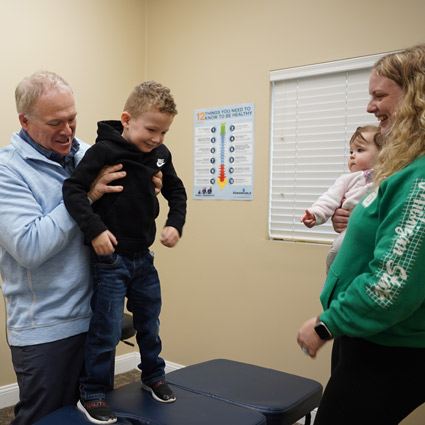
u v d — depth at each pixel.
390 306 0.97
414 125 1.04
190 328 3.25
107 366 1.39
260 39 2.89
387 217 1.02
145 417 1.33
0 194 1.33
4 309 2.72
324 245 2.64
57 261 1.41
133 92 1.41
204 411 1.40
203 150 3.17
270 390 1.66
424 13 2.31
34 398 1.39
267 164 2.88
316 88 2.71
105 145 1.37
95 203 1.40
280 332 2.82
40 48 2.82
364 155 1.91
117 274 1.38
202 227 3.18
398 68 1.09
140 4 3.44
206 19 3.14
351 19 2.53
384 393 1.05
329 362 2.63
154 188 1.46
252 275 2.94
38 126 1.37
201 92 3.18
